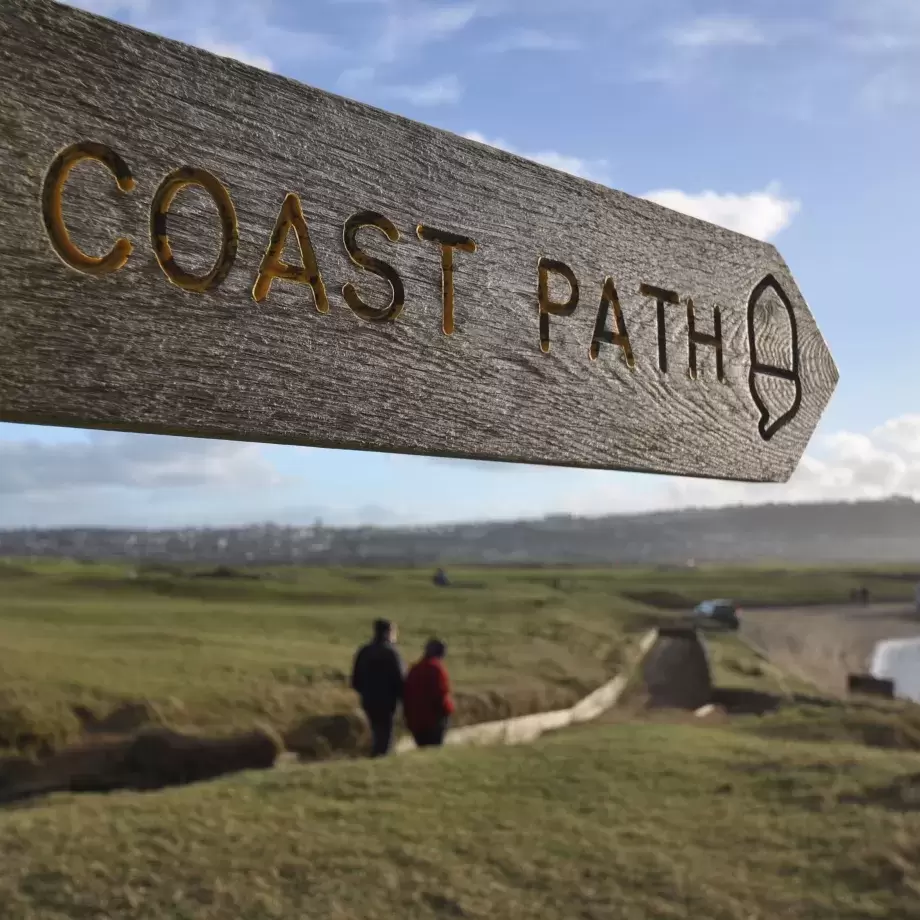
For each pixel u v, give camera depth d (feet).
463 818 22.43
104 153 3.37
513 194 4.77
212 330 3.59
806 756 28.40
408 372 4.23
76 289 3.27
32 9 3.25
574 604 201.16
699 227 5.82
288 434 3.80
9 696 41.27
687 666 111.86
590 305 5.10
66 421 3.30
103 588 170.71
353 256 4.06
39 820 21.91
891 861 18.66
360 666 36.88
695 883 18.03
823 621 286.25
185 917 16.47
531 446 4.74
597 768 27.55
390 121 4.27
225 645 77.46
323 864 19.04
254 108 3.79
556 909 16.93
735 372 5.97
